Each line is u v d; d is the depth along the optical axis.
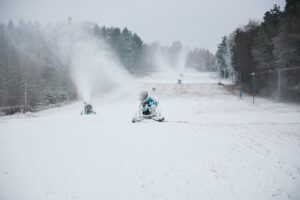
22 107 55.75
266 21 66.75
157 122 15.23
